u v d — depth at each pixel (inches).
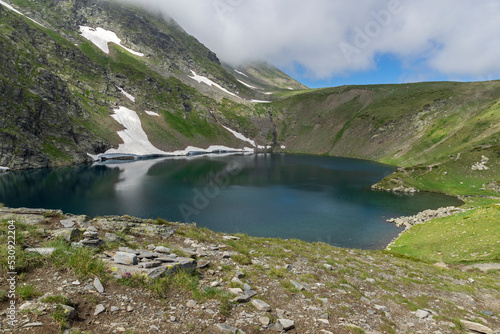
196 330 344.2
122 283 403.9
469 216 1708.9
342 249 1338.6
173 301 404.2
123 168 5068.9
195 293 435.5
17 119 4621.1
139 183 3688.5
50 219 616.1
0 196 2741.1
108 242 563.8
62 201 2645.2
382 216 2600.9
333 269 806.5
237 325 378.9
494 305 709.3
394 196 3385.8
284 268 702.5
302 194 3437.5
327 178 4648.1
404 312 563.2
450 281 913.5
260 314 424.5
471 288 832.3
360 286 697.0
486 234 1411.2
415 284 805.9
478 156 3976.4
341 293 601.6
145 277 428.8
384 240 2010.3
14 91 4847.4
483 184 3476.9
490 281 957.2
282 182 4237.2
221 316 390.0
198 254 655.1
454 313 596.1
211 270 569.0
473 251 1307.8
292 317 439.2
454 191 3489.2
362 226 2317.9
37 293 325.7
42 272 377.1
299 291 561.0
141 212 2412.6
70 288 355.9
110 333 299.0
